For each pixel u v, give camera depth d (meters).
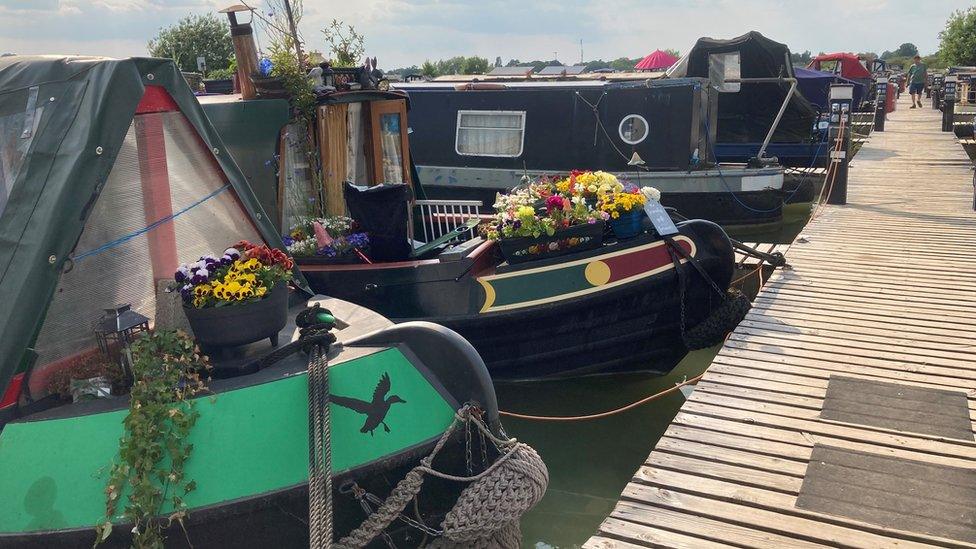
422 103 13.30
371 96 7.80
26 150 3.90
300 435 3.64
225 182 4.69
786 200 16.00
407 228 6.96
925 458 4.56
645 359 7.43
